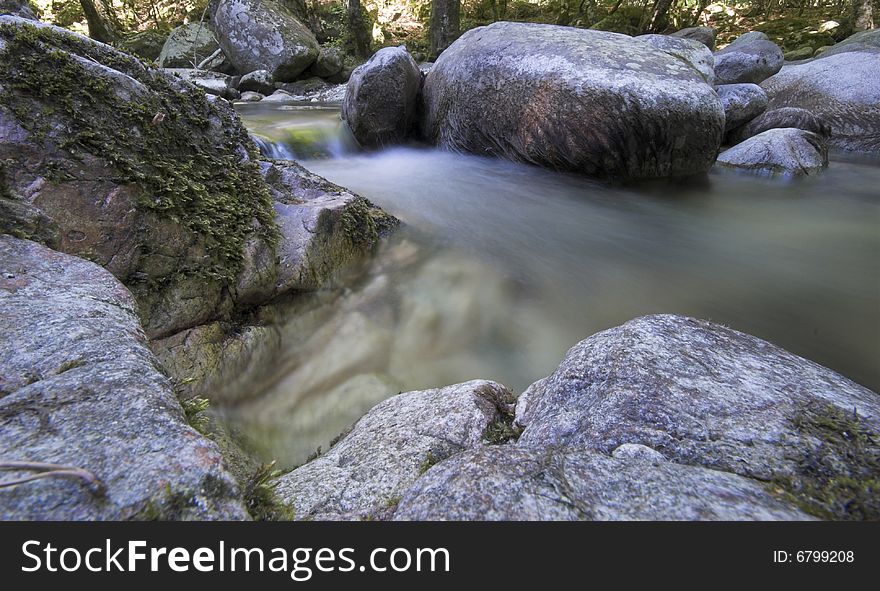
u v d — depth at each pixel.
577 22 19.73
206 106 3.59
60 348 1.33
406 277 4.21
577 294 4.38
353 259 3.99
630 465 1.33
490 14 21.56
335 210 3.78
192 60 16.23
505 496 1.23
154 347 2.63
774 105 11.09
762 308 4.16
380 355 3.40
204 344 2.81
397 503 1.52
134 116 2.93
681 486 1.24
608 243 5.36
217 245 2.97
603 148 6.17
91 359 1.31
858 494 1.21
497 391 2.28
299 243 3.44
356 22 17.80
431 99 8.17
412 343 3.56
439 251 4.71
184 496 1.00
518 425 2.01
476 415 2.02
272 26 15.38
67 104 2.64
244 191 3.42
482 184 6.76
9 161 2.38
